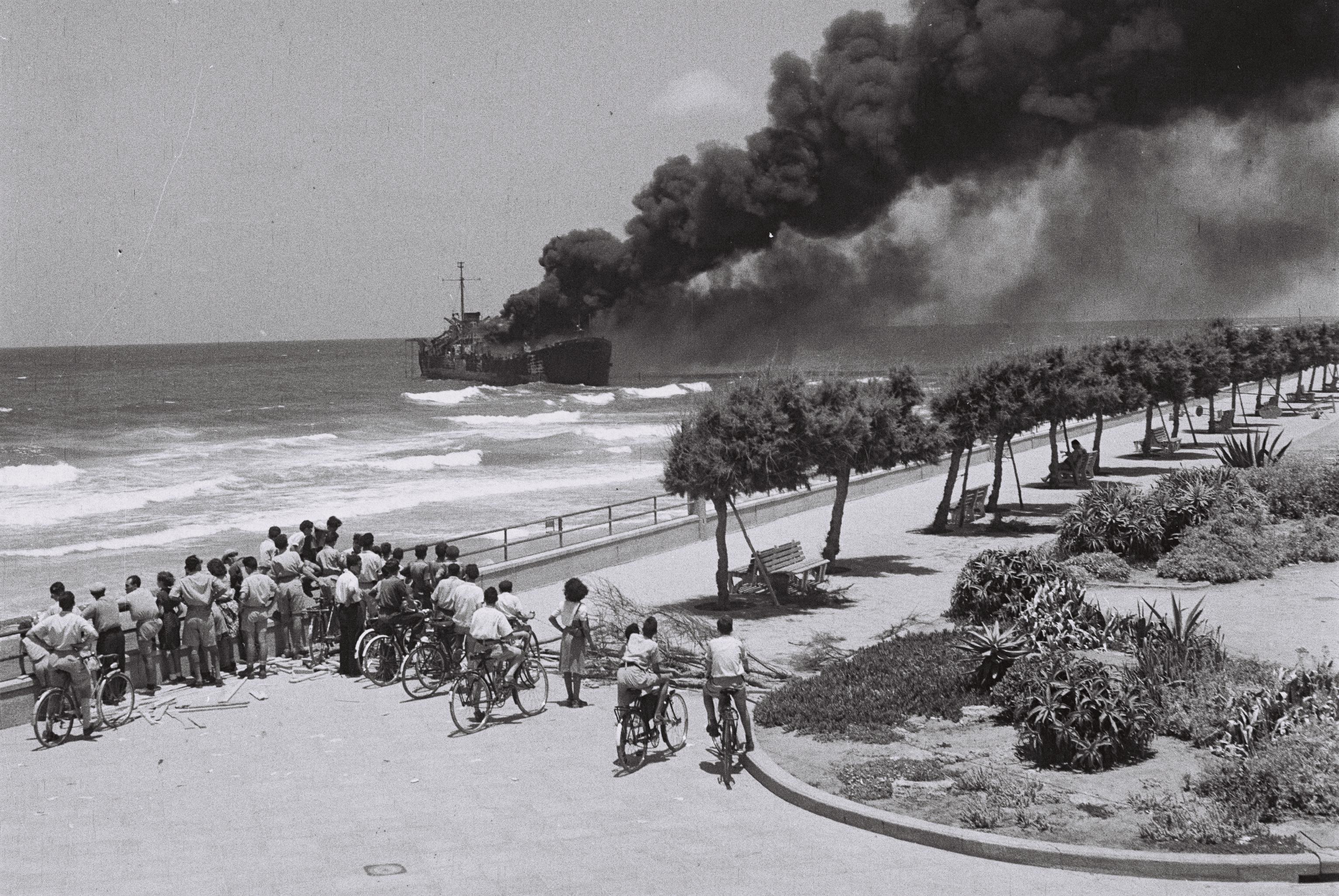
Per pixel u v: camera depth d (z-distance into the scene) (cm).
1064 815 951
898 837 941
